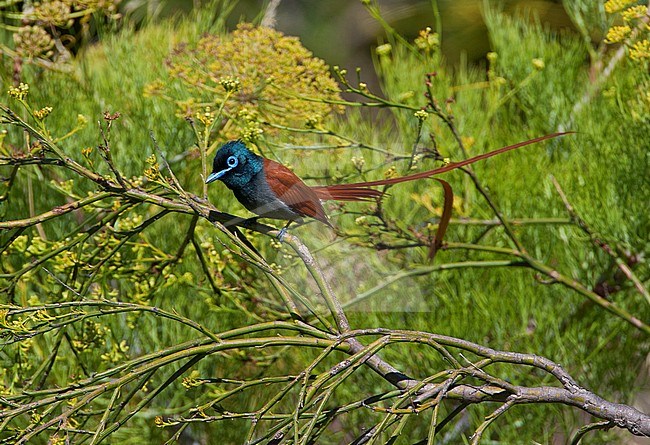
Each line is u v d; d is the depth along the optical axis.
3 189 8.98
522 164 10.09
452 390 5.23
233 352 9.42
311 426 4.65
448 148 9.63
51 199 9.51
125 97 9.67
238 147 5.73
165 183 5.71
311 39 14.00
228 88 6.19
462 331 9.65
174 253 9.18
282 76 8.63
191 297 9.47
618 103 9.74
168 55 9.49
